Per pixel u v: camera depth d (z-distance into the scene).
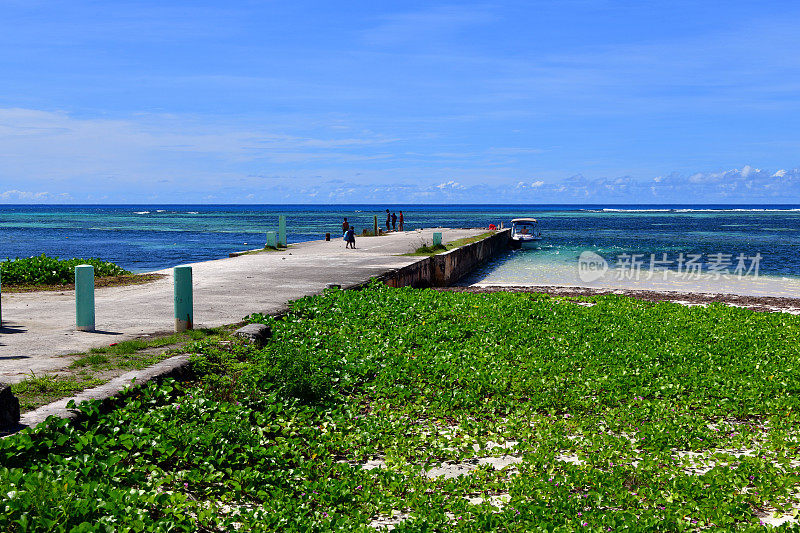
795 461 9.02
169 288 20.03
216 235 83.50
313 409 9.92
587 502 7.27
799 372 13.33
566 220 149.38
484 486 7.88
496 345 14.91
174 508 6.14
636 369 13.45
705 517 7.03
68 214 191.25
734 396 11.86
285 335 13.67
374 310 17.08
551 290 29.06
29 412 7.46
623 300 22.98
